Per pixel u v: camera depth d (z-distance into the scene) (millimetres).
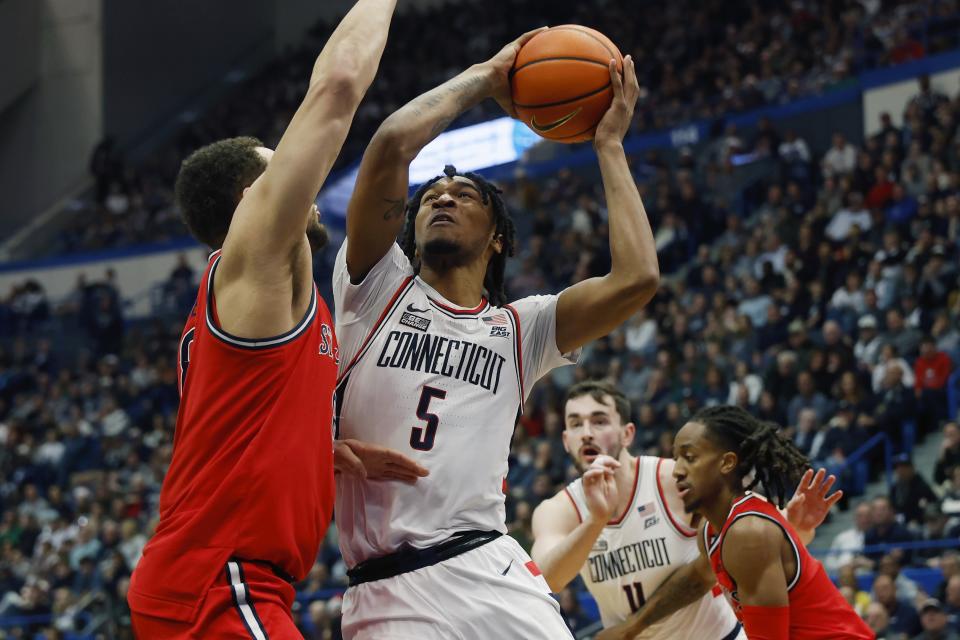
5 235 30469
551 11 27703
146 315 26031
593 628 9648
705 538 4320
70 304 25562
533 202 21531
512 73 3727
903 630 9250
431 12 30266
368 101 28016
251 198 2895
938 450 12203
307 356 2963
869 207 16750
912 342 13312
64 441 19984
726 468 4090
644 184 20984
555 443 13891
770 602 3725
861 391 12680
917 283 14141
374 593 3320
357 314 3535
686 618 4773
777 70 21891
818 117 20594
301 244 2959
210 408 2883
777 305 15148
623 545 4902
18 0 30328
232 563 2807
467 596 3256
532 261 19359
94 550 15656
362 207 3465
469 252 3580
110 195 28219
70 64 30297
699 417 4191
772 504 3912
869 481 12344
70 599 14836
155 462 17812
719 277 16938
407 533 3295
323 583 13008
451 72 27938
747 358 14461
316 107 2885
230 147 3295
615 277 3527
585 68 3633
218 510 2816
